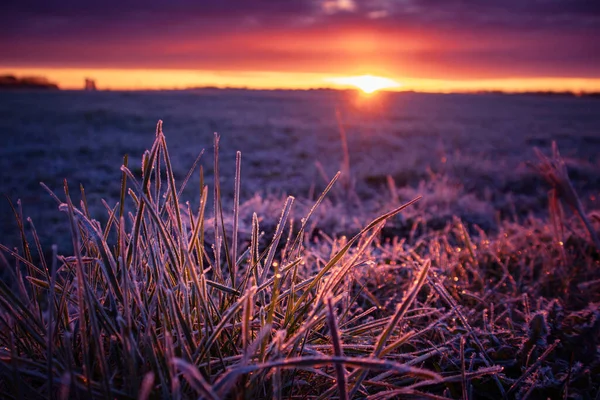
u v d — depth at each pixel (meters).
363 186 7.54
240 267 2.71
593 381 1.64
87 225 1.29
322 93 52.69
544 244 3.08
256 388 1.21
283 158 11.09
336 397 1.37
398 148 12.88
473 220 4.73
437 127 18.45
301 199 6.05
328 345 1.36
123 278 1.14
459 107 34.88
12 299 1.27
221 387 0.91
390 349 1.16
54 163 9.82
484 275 2.71
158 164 1.33
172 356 1.01
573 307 2.40
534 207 6.50
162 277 1.32
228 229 3.21
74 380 1.04
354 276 2.11
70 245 4.45
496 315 2.19
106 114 21.95
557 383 1.51
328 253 2.91
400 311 1.11
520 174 8.42
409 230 4.11
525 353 1.68
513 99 50.34
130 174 1.22
